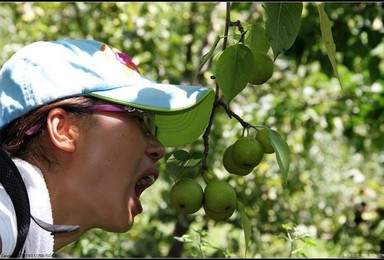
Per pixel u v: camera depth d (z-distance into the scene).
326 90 8.74
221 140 7.83
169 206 7.86
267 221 7.83
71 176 2.52
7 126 2.55
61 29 9.14
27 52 2.61
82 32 8.99
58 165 2.52
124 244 7.83
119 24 8.47
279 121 8.06
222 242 8.91
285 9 2.56
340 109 8.45
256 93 8.98
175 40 8.84
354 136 8.75
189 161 2.87
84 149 2.52
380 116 8.47
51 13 9.16
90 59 2.62
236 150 2.71
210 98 2.90
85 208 2.53
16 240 2.26
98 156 2.52
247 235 2.87
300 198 8.91
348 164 9.92
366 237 7.88
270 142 2.70
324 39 2.58
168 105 2.60
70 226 2.31
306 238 4.00
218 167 7.61
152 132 2.70
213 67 2.57
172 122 2.95
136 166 2.60
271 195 7.79
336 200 9.02
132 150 2.57
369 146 9.35
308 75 9.14
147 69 8.44
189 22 9.53
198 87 2.71
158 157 2.69
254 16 8.30
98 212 2.54
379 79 8.57
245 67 2.54
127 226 2.58
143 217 9.49
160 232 8.32
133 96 2.57
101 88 2.56
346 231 7.97
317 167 9.35
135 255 7.72
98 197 2.53
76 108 2.52
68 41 2.68
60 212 2.52
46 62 2.56
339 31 8.05
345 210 8.42
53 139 2.49
